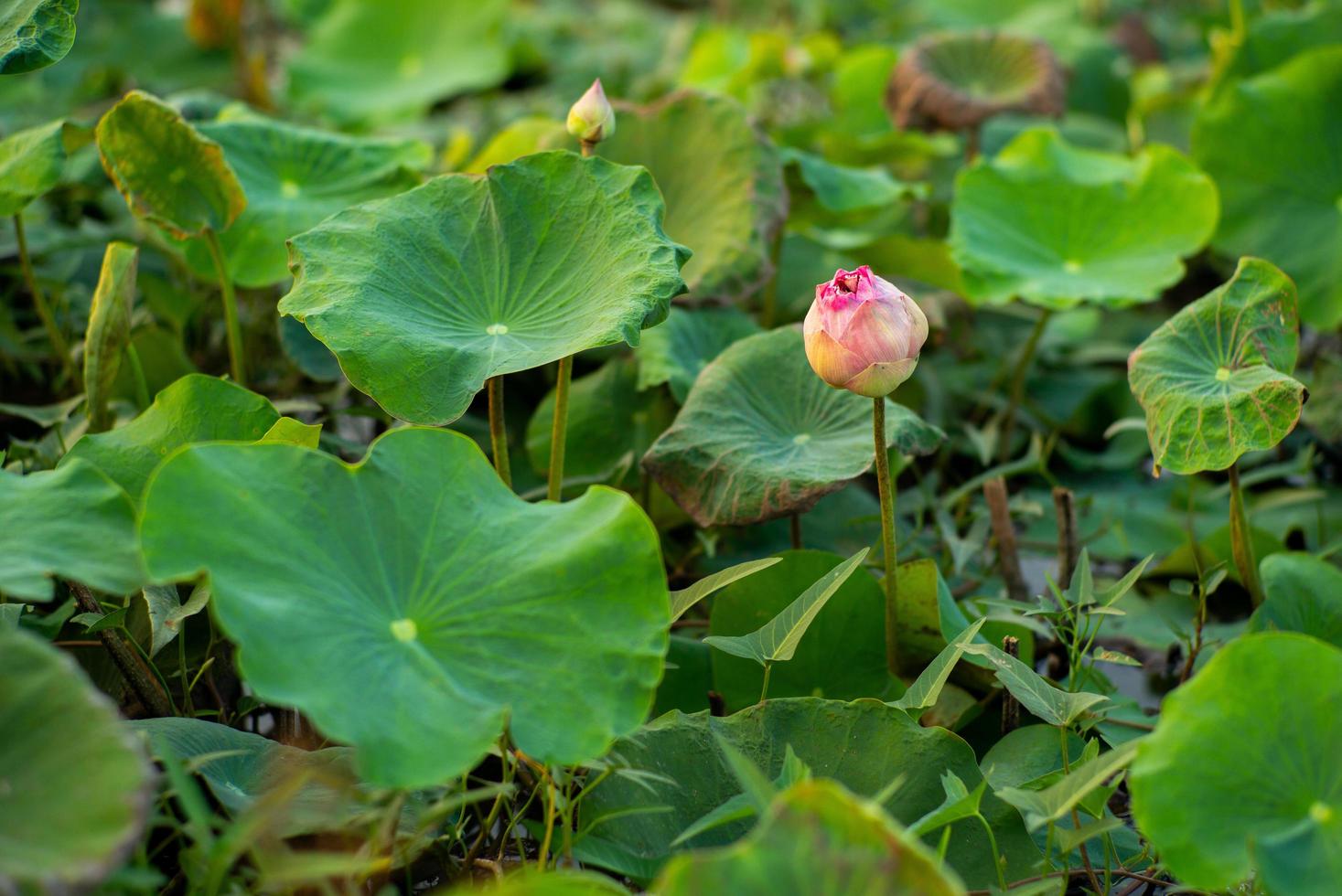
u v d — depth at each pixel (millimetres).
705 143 3566
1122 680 3383
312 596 2883
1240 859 2855
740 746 3047
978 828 3018
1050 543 3578
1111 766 2885
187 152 3305
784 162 3654
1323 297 3766
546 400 3559
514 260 3168
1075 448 3842
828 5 7336
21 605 3025
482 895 2910
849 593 3223
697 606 3402
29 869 2730
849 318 3051
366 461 2965
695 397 3312
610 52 6629
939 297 3928
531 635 2924
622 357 3633
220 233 3467
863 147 4238
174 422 3158
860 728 3055
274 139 3557
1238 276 3203
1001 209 3725
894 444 3236
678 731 3047
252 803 2943
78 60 5730
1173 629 3279
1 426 3639
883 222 4262
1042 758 3092
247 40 6645
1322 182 3814
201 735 2992
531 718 2885
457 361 3092
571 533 2967
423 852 3029
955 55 4328
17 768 2775
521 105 5457
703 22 7289
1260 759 2879
